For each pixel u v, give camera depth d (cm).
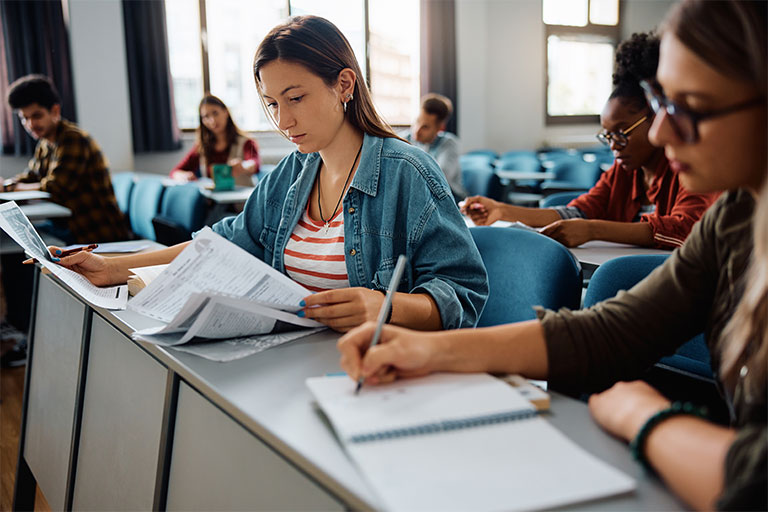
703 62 62
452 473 65
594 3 884
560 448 70
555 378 90
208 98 497
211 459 100
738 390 75
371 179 134
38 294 195
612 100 204
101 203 408
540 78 866
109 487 140
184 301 116
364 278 135
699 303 88
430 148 457
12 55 558
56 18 570
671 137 67
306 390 91
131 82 603
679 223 195
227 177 434
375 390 83
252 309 108
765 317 68
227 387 92
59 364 173
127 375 132
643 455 69
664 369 125
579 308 148
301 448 74
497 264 157
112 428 139
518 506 60
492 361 88
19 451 199
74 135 398
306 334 115
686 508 62
